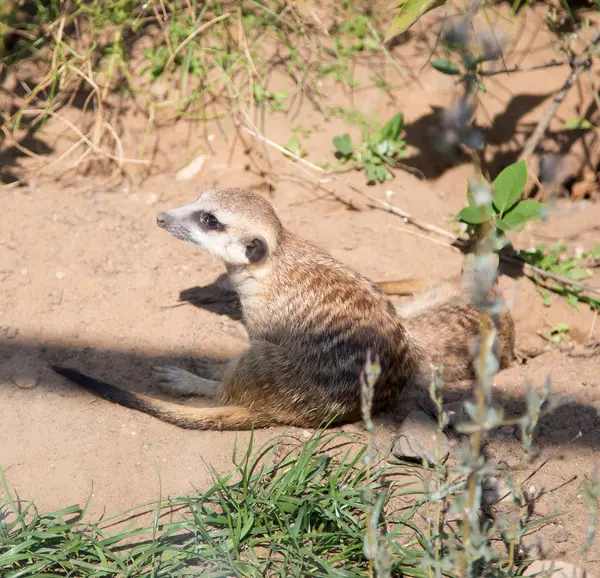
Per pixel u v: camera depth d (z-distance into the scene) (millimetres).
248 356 5453
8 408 5371
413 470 5105
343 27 9383
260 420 5438
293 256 5895
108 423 5340
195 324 6336
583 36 9102
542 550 4645
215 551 4387
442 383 3639
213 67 8797
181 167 8273
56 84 8586
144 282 6680
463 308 6465
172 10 8820
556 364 6281
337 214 7883
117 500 4844
